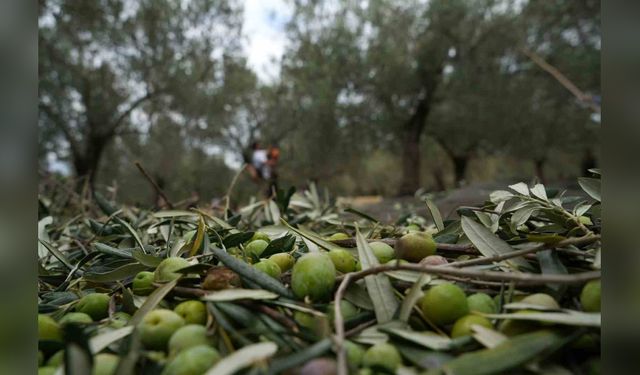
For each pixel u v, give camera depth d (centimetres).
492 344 53
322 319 57
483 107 1077
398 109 1103
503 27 993
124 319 68
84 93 948
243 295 62
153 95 1023
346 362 50
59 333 60
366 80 1007
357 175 1515
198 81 1088
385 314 63
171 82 998
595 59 859
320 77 1031
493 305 63
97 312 71
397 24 1023
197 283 72
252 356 49
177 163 1216
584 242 67
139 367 56
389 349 54
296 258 89
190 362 51
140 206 224
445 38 1008
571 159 1709
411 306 61
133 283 78
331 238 106
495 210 97
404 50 1019
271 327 58
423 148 1614
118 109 1048
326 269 65
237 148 1522
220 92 1178
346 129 1077
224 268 69
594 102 154
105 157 1212
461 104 1112
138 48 988
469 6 997
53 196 245
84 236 163
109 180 1194
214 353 53
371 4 1040
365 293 68
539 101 1131
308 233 96
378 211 442
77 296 79
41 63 837
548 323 55
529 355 50
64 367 50
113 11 932
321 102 982
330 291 65
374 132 1105
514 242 85
